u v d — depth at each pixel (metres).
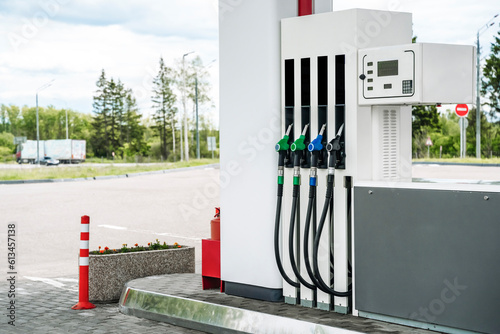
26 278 9.60
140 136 67.94
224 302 6.62
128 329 6.62
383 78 5.85
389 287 5.73
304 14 6.76
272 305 6.49
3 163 69.94
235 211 6.98
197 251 12.03
